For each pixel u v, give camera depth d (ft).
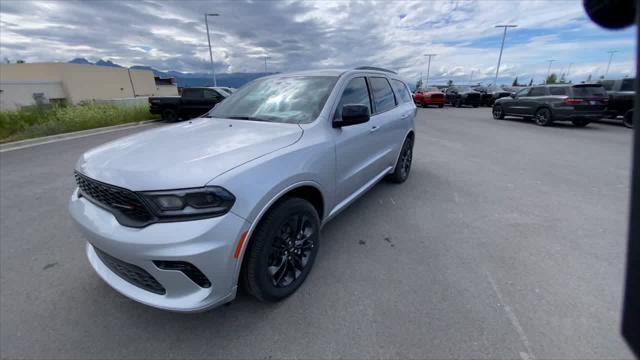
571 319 6.42
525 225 10.88
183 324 6.50
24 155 22.48
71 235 10.41
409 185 15.33
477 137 29.89
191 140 7.06
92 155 6.73
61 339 6.12
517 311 6.68
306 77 10.30
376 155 11.62
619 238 9.92
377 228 10.69
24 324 6.50
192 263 5.19
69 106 44.68
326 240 9.88
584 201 13.15
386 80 13.29
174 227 5.15
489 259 8.73
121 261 5.75
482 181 15.98
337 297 7.25
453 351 5.72
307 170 7.11
